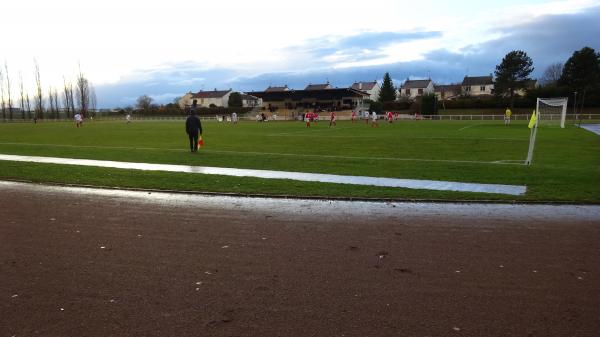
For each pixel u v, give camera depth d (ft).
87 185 39.86
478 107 287.28
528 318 14.23
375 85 433.89
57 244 22.40
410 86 428.56
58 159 58.34
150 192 36.76
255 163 53.26
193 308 15.08
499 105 279.69
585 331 13.43
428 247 21.45
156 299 15.81
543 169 46.26
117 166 51.31
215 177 43.19
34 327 13.89
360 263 19.24
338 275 17.88
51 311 14.97
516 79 272.51
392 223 26.17
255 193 35.42
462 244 21.93
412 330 13.47
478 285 16.83
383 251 20.84
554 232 24.18
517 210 29.68
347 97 319.88
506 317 14.30
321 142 89.51
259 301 15.56
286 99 332.60
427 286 16.75
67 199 34.09
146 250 21.34
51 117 344.69
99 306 15.31
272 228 25.16
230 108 358.84
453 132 121.90
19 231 24.88
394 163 52.49
